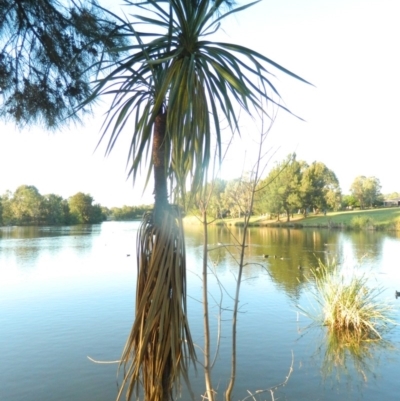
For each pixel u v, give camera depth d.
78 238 34.53
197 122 1.83
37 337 7.73
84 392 5.38
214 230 36.00
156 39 1.96
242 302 10.17
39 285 13.13
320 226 43.81
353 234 34.09
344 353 6.67
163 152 2.03
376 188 75.44
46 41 2.35
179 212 1.94
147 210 2.09
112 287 12.69
